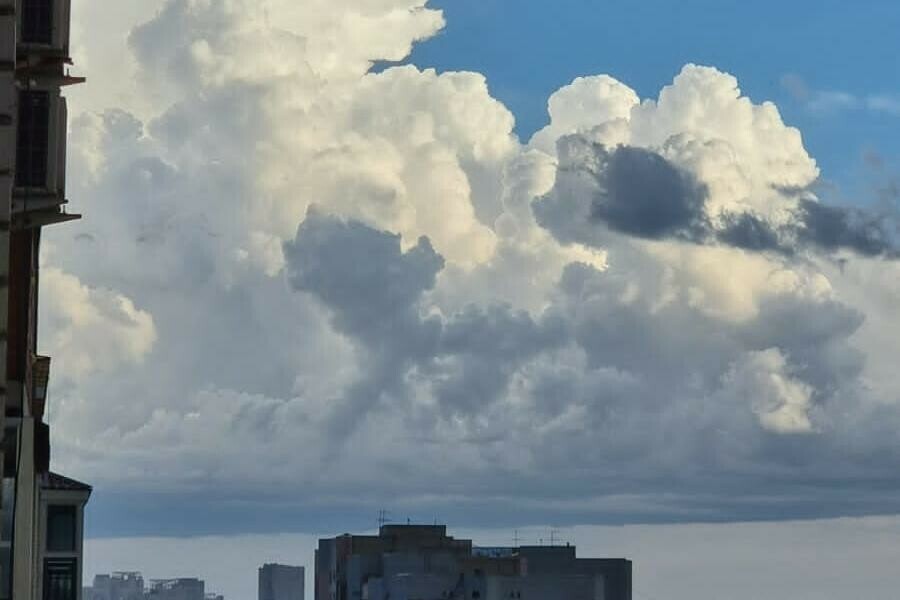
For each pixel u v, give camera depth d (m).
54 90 86.75
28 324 101.88
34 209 87.06
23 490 101.06
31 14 85.69
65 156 87.62
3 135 56.12
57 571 155.25
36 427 110.69
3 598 97.25
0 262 56.44
